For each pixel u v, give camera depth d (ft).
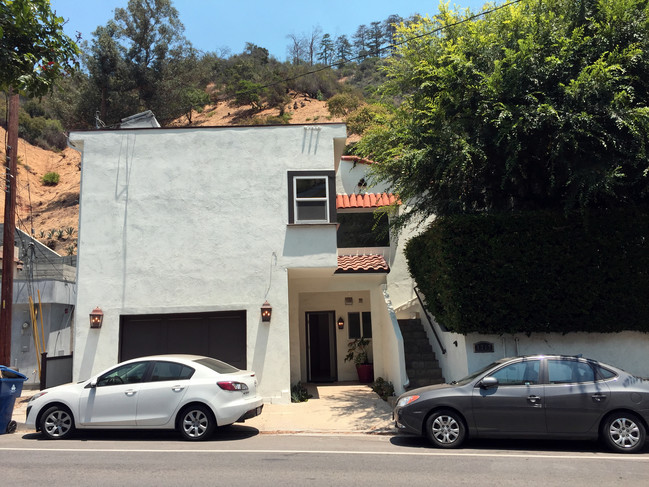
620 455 24.49
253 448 26.32
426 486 19.01
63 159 168.86
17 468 21.81
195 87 214.90
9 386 31.53
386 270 47.32
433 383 41.73
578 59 35.27
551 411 25.49
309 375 52.85
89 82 131.75
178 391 28.48
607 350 34.99
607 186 32.09
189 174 42.09
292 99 226.79
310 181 42.34
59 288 57.72
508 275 34.42
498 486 18.99
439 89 38.24
